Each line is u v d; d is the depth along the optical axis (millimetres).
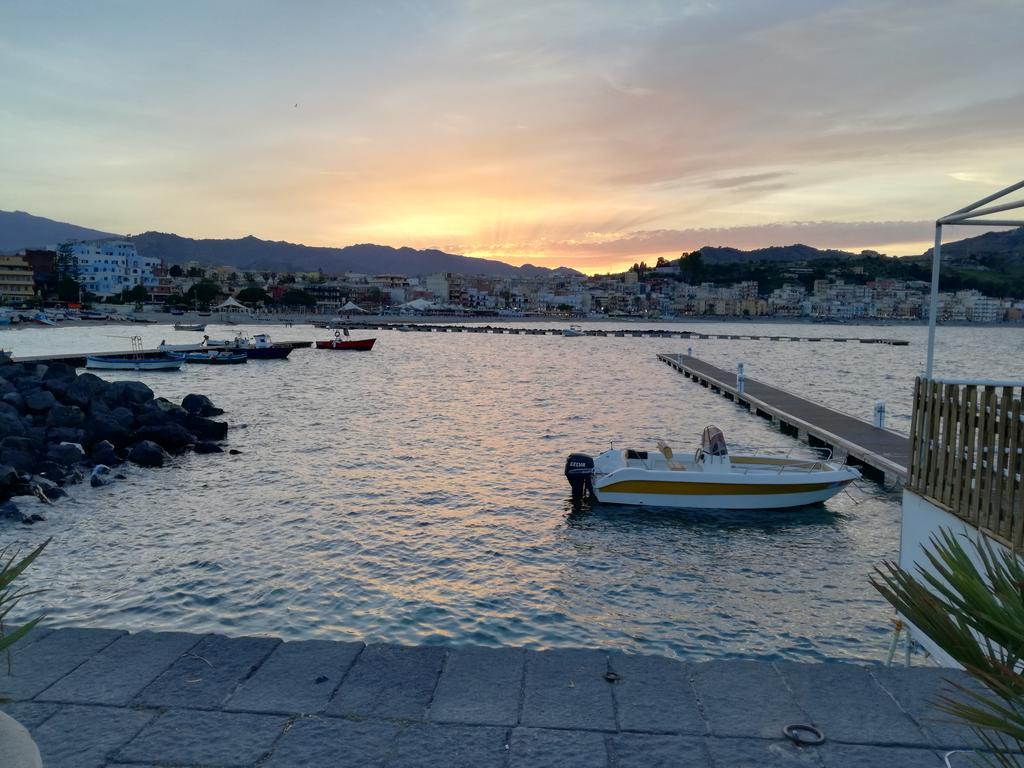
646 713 4840
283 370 74812
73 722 4629
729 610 15234
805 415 38844
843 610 15297
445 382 64125
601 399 52312
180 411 36938
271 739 4496
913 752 4461
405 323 198500
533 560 18016
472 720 4727
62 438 30516
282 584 16062
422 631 13977
